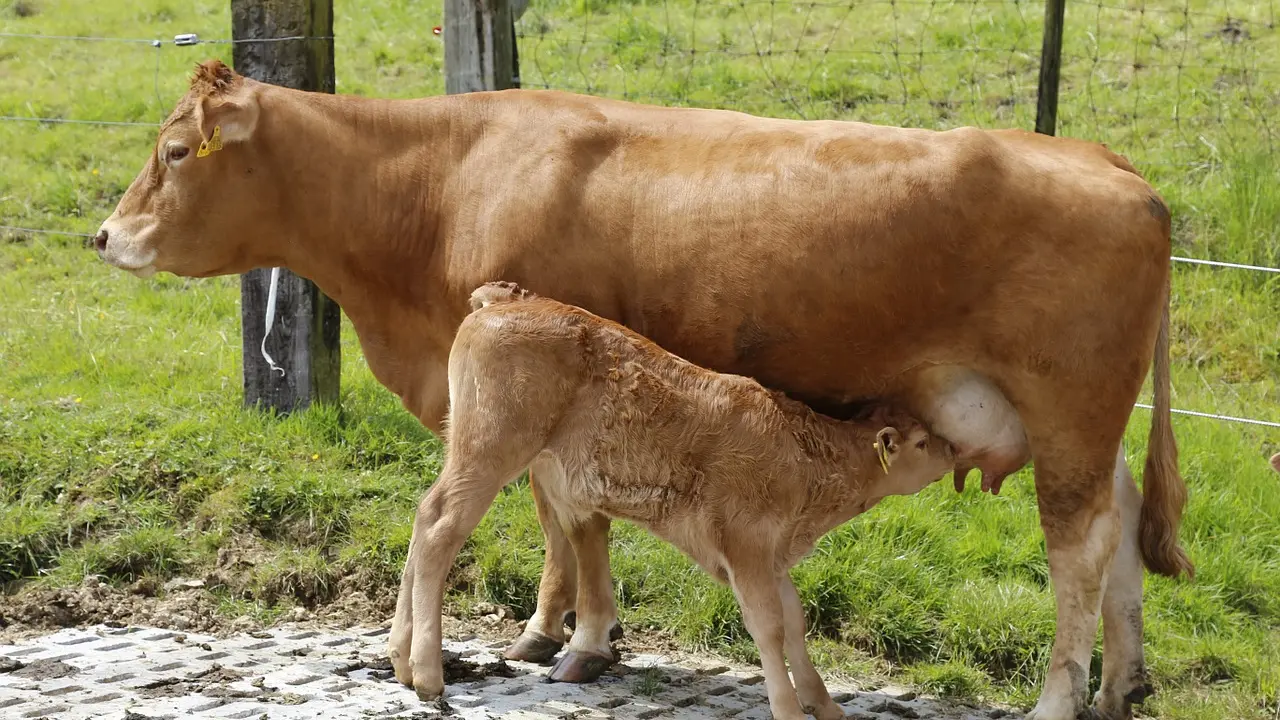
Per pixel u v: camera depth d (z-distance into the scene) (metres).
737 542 4.74
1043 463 4.89
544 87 11.80
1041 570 6.64
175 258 5.33
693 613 6.09
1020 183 4.65
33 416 7.20
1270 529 7.07
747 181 4.82
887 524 6.71
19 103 12.42
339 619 6.03
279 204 5.32
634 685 5.30
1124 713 5.23
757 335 4.85
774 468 4.75
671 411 4.70
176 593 6.13
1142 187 4.76
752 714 5.02
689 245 4.85
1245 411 8.17
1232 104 10.96
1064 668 4.94
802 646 4.97
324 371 7.44
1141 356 4.80
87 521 6.42
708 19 13.46
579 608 5.36
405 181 5.24
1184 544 6.89
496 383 4.62
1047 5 7.27
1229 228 9.44
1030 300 4.65
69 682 4.71
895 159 4.70
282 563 6.26
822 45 12.65
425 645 4.64
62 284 9.87
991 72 11.76
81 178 11.20
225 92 5.24
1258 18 12.46
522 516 6.64
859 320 4.74
